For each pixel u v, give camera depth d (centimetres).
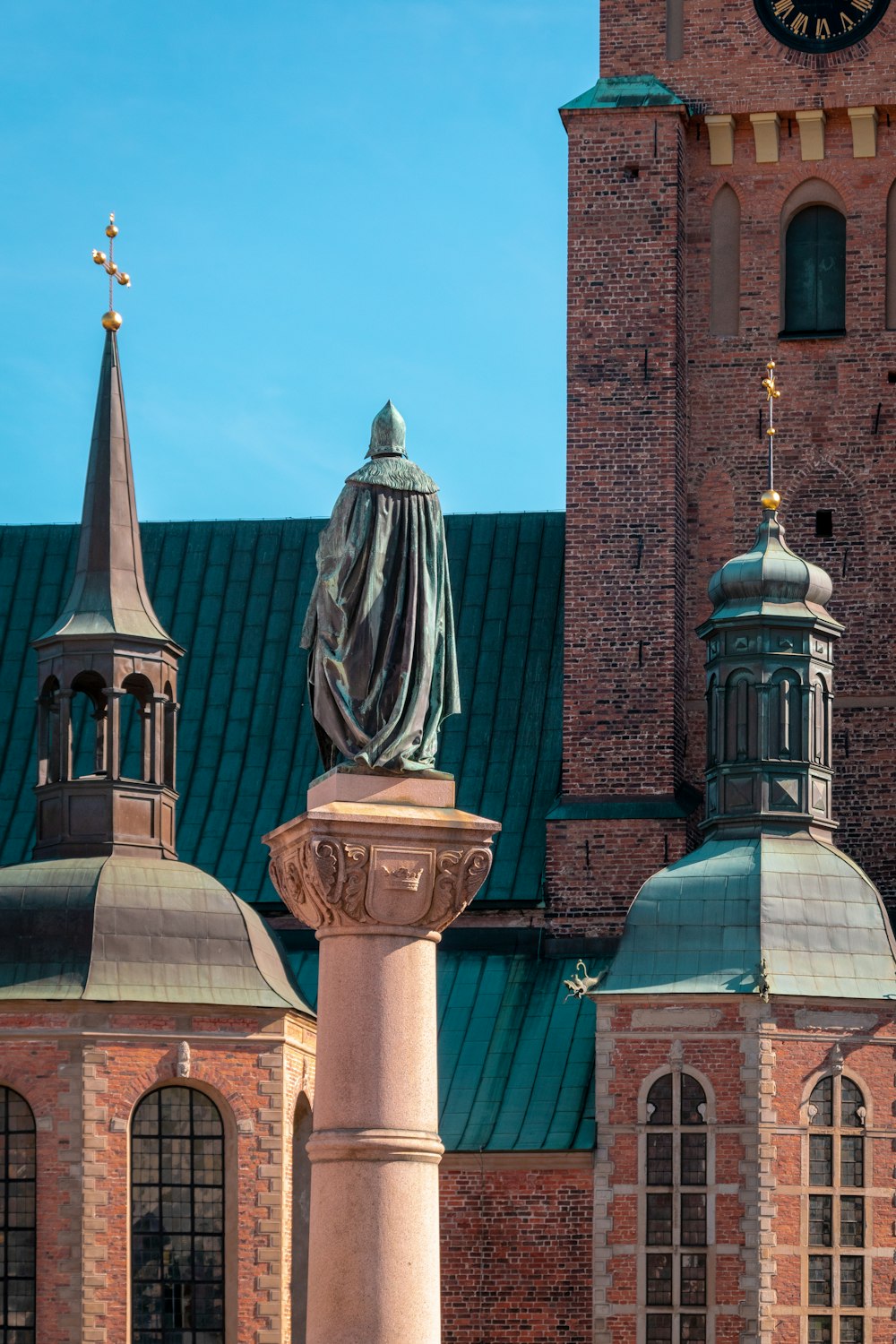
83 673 6731
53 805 6675
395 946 3178
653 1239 6462
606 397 7469
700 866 6744
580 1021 7050
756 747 6856
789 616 6912
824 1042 6506
